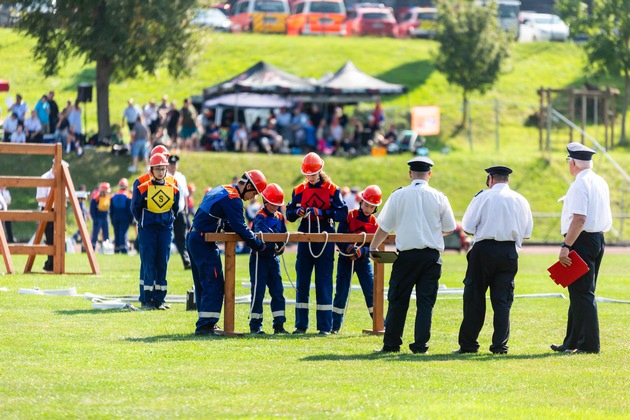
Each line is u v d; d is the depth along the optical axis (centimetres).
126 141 7906
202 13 8312
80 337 2227
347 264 2497
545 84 10531
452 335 2452
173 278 3678
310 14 11388
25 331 2297
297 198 2438
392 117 8725
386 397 1627
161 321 2520
